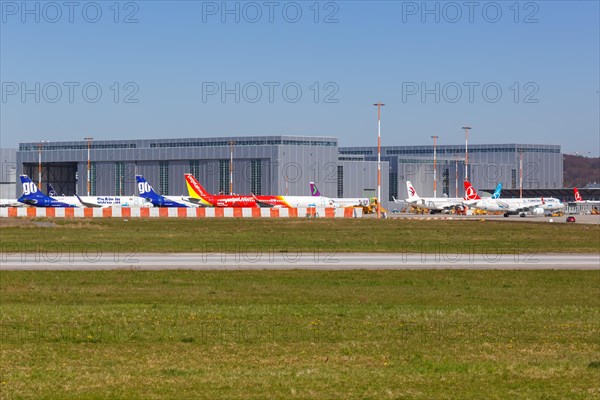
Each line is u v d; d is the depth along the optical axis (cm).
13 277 9850
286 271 10538
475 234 19338
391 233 19612
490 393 4447
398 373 4862
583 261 12150
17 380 4678
